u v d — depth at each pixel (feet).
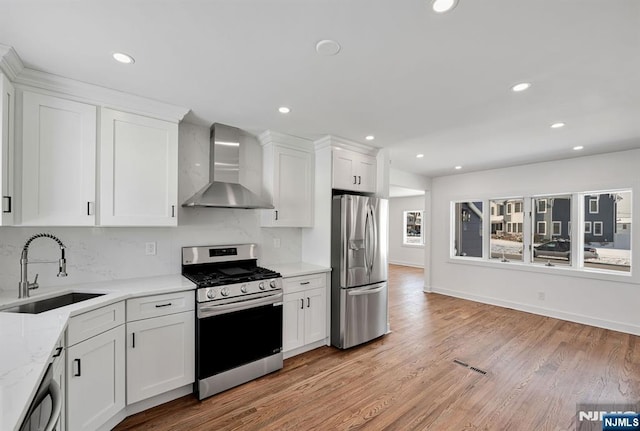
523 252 15.15
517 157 13.35
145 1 3.95
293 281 9.46
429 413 6.80
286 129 9.66
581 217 13.57
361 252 10.78
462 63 5.59
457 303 16.38
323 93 6.93
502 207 16.17
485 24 4.46
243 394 7.50
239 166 10.04
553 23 4.41
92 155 6.51
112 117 6.81
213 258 9.29
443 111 7.97
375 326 11.05
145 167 7.26
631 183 11.82
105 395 5.86
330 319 10.64
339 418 6.60
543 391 7.68
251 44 5.00
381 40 4.89
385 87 6.59
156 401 6.98
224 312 7.61
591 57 5.32
